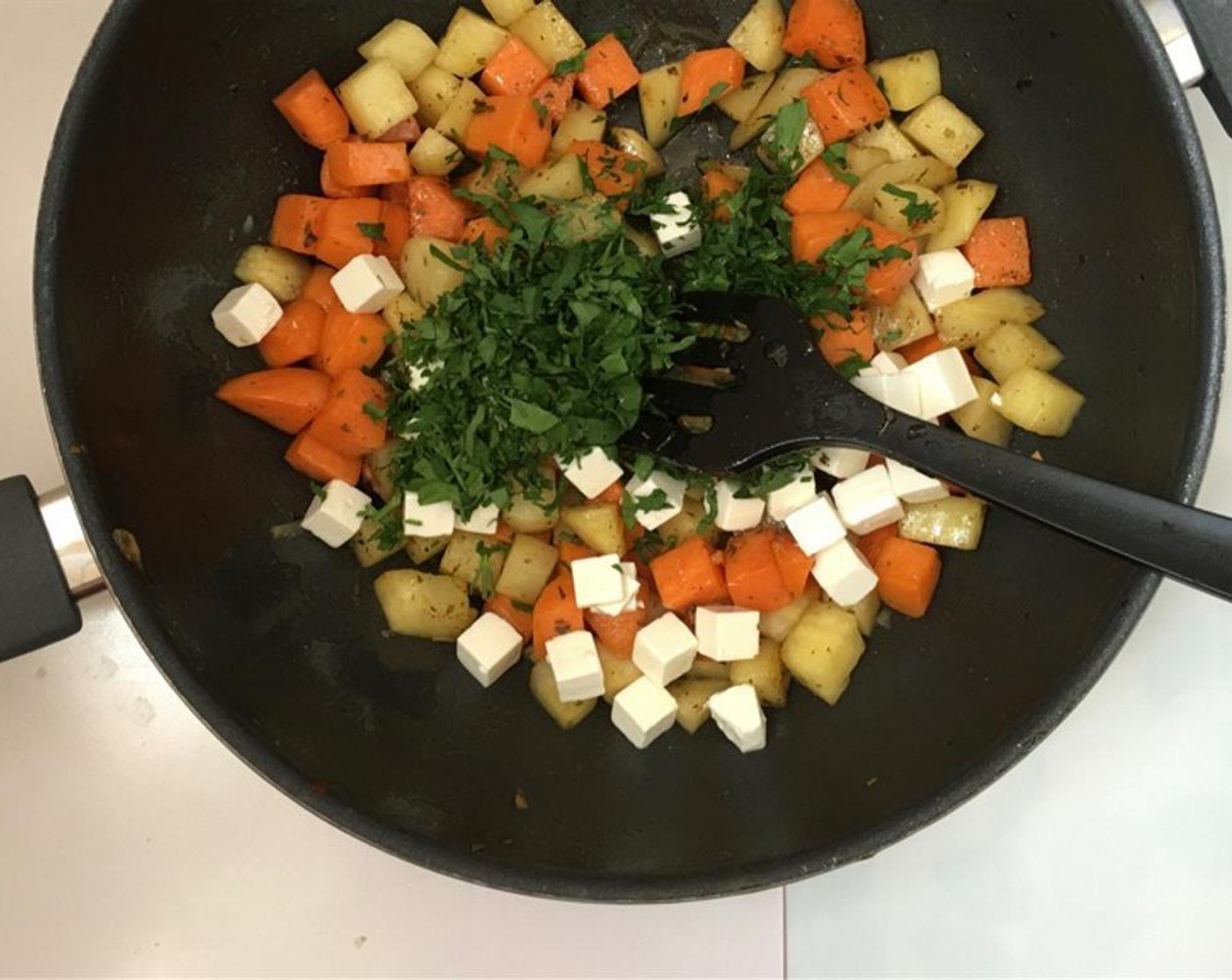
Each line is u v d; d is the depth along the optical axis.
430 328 0.27
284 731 0.25
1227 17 0.25
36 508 0.23
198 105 0.26
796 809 0.27
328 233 0.28
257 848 0.29
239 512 0.27
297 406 0.27
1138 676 0.30
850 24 0.29
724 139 0.30
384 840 0.24
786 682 0.29
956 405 0.27
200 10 0.25
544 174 0.28
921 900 0.29
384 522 0.28
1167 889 0.29
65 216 0.23
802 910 0.29
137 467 0.25
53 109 0.31
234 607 0.26
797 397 0.25
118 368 0.25
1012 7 0.26
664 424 0.26
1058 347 0.28
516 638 0.28
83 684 0.29
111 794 0.29
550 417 0.26
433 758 0.27
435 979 0.29
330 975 0.29
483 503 0.27
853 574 0.27
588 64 0.29
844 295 0.27
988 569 0.28
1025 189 0.28
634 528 0.28
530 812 0.27
